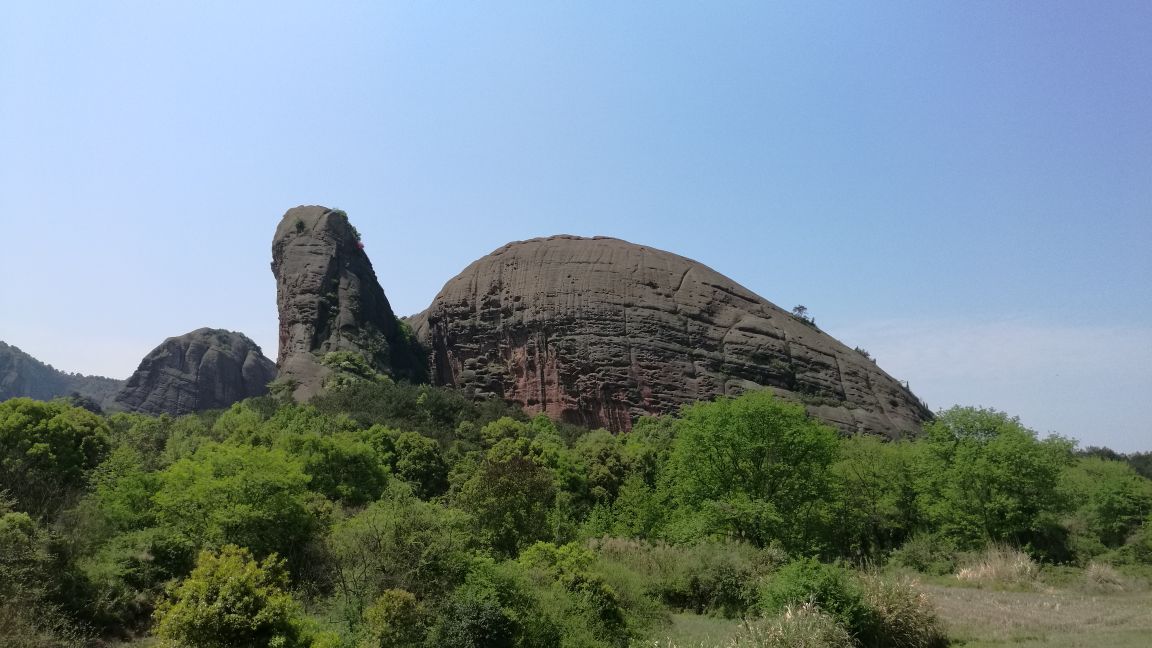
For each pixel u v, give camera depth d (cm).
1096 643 1875
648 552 2878
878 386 9981
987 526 4059
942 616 2202
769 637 1672
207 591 1305
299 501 2298
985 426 4438
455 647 1576
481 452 5619
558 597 1886
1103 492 4441
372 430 5250
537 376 9788
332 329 9625
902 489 4850
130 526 2422
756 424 3809
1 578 1614
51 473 2980
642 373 9350
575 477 4956
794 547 3472
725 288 10531
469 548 2217
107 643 1733
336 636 1408
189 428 5684
